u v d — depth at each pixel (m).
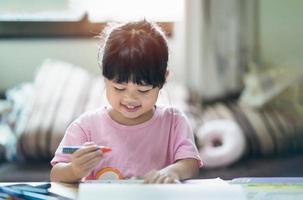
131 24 1.06
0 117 2.57
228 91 2.68
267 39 2.73
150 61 0.99
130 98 1.01
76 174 0.97
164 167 1.09
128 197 0.81
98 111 1.17
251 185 0.98
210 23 2.62
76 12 2.88
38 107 2.44
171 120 1.16
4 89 2.90
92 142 1.08
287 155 2.40
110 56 1.00
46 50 2.90
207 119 2.46
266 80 2.54
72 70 2.68
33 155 2.33
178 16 2.77
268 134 2.38
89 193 0.82
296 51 2.73
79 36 2.89
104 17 2.84
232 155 2.28
